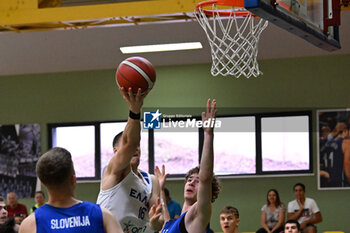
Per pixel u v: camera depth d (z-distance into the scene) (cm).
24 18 934
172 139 1216
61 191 300
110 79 1252
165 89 1223
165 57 1180
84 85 1264
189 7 886
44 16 927
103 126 1253
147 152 1222
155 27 1068
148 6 903
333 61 1160
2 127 1291
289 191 1159
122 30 1088
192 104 1212
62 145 1268
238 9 747
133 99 411
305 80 1168
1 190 1280
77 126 1265
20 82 1290
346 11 987
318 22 629
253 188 1175
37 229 294
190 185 451
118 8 912
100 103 1255
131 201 436
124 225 434
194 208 395
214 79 1205
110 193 430
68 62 1216
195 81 1212
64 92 1273
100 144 1252
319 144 1153
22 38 1138
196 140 1208
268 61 1183
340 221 1135
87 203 305
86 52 1170
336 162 1145
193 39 1089
